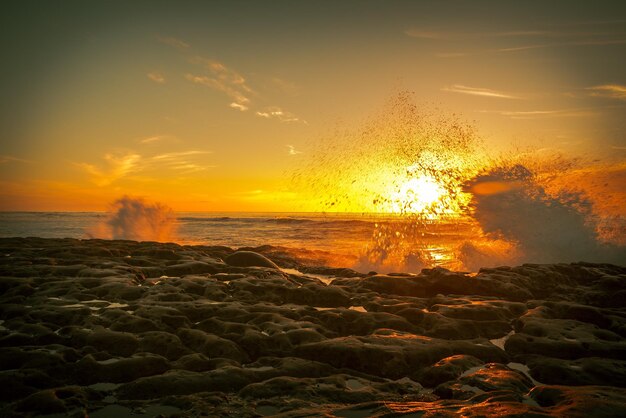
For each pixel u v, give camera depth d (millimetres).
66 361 6113
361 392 5410
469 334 7848
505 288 10539
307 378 5777
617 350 6645
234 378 5699
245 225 43531
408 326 7949
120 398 5336
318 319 8227
